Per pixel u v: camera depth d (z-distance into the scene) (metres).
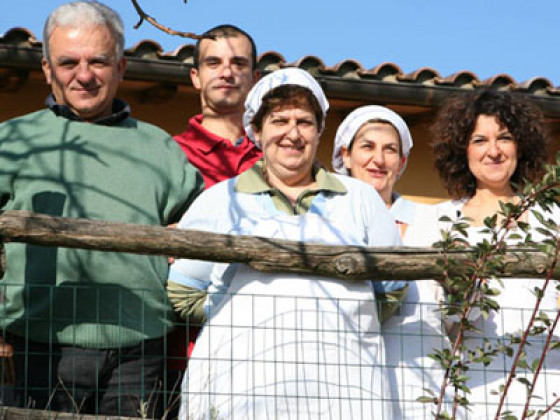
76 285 3.26
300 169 3.35
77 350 3.24
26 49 4.70
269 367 3.17
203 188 3.53
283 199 3.34
